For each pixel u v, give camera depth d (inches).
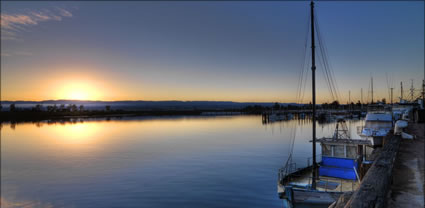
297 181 751.7
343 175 737.0
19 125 4286.4
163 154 1631.4
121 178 1091.3
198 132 3011.8
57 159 1517.0
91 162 1418.6
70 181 1058.7
